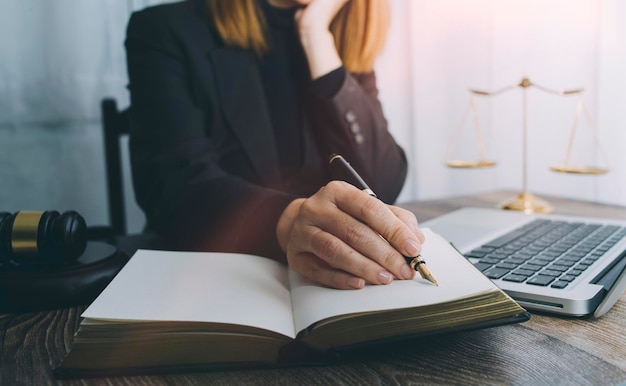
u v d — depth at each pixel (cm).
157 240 86
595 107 137
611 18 131
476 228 81
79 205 129
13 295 55
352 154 124
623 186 134
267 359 42
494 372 40
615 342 45
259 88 118
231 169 115
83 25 125
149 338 41
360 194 53
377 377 39
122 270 53
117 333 41
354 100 125
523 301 52
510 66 151
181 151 98
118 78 131
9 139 118
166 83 109
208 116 113
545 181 150
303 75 124
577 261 61
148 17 114
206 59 114
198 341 41
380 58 152
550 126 146
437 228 82
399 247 49
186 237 77
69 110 125
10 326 52
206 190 82
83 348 41
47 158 124
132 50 113
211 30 117
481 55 154
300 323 43
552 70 144
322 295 47
